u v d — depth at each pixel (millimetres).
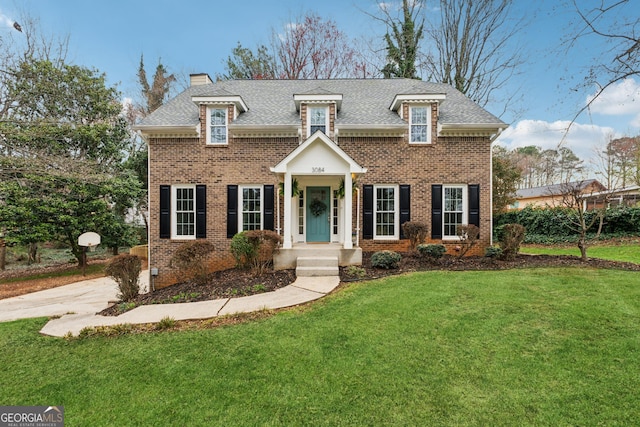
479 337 4688
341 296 6898
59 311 7941
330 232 11836
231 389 3693
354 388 3609
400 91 13711
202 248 8828
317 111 11445
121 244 17594
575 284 6957
